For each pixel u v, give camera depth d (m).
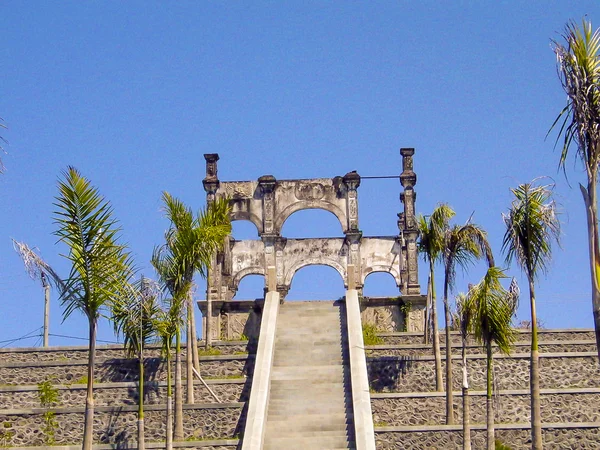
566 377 39.19
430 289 40.03
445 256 35.53
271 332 40.91
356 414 33.34
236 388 39.09
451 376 36.91
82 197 25.28
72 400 38.47
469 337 41.44
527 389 38.88
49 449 33.88
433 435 34.28
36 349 42.41
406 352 41.88
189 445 34.00
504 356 39.50
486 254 34.25
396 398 37.25
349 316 42.53
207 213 37.88
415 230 52.19
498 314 30.86
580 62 21.20
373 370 39.88
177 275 34.47
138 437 31.75
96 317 25.92
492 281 30.98
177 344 36.12
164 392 38.94
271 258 52.00
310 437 32.91
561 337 42.69
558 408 36.88
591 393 37.00
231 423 36.00
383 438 34.34
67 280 25.50
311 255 52.69
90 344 25.88
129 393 38.59
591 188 21.08
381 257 53.22
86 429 25.56
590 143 21.14
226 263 53.03
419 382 39.69
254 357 41.06
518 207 26.97
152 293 30.91
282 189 52.81
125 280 26.08
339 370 37.91
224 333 49.59
